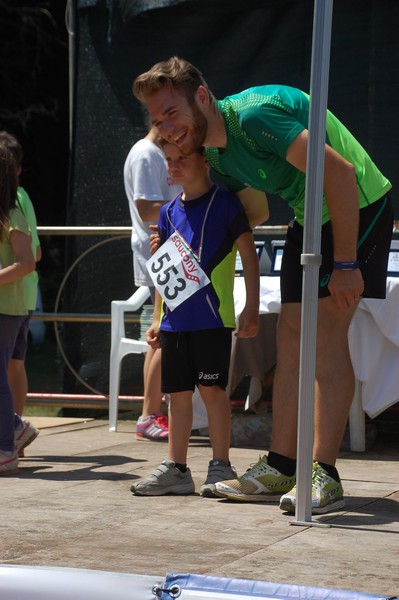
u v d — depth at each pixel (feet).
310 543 16.61
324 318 19.06
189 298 21.09
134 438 29.58
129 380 35.58
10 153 23.84
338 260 18.22
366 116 33.45
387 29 33.12
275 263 27.66
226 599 12.30
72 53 36.11
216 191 21.44
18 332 24.32
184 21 34.86
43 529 17.83
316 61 17.47
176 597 12.44
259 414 29.32
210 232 21.22
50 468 24.34
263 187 19.44
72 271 36.27
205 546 16.49
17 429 25.44
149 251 29.09
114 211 35.76
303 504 18.16
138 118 35.40
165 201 28.50
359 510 19.22
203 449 27.12
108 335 35.88
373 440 28.40
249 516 18.85
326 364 19.15
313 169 17.57
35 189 75.20
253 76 34.35
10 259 23.98
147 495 20.89
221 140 19.04
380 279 19.20
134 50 35.35
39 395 34.81
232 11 34.42
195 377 21.17
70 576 12.71
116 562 15.51
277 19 33.96
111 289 35.88
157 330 23.02
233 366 28.12
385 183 19.36
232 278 21.38
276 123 18.04
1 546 16.58
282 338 20.06
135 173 28.30
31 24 69.46
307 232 17.66
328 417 19.16
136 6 35.06
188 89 18.98
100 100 35.81
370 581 14.46
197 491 21.39
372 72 33.32
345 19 33.58
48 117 73.97
